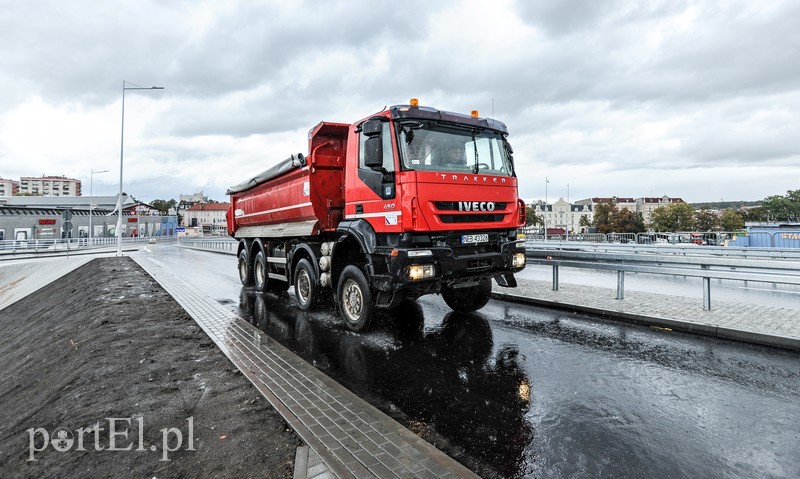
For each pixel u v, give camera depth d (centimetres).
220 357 565
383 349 601
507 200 698
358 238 665
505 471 307
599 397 420
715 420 369
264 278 1115
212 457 327
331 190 824
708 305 702
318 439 340
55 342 852
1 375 900
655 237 3105
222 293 1145
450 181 625
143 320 788
